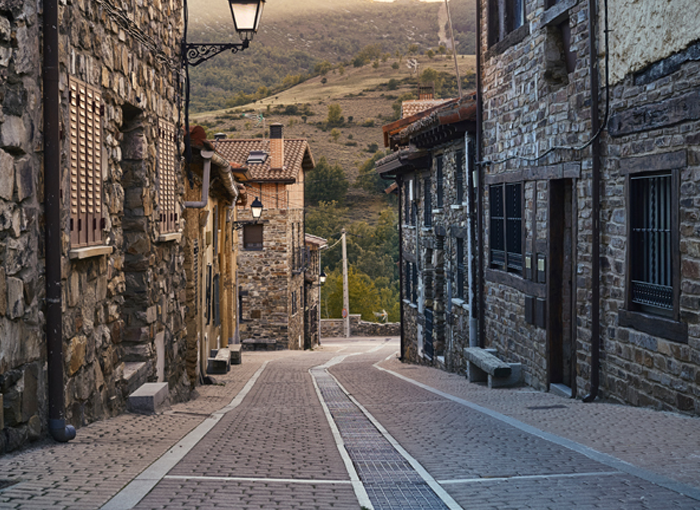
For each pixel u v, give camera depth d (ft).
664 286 23.63
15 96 16.24
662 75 23.29
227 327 65.21
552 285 33.37
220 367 51.11
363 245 260.42
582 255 29.76
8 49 15.89
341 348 113.29
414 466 17.17
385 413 28.94
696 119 21.31
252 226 98.48
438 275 59.26
